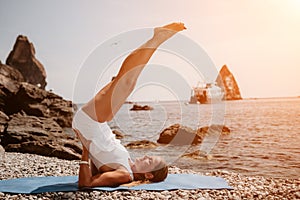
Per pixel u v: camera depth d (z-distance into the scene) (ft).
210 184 10.78
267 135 24.23
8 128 21.08
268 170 15.67
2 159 15.01
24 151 17.39
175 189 10.03
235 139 23.25
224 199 9.40
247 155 19.02
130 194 9.43
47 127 23.15
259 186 11.05
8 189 9.73
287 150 19.90
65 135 22.04
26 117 24.63
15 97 29.96
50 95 31.91
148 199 9.09
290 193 10.17
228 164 17.08
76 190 9.61
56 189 9.69
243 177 12.45
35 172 12.32
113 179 10.14
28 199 8.93
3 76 30.94
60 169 12.87
